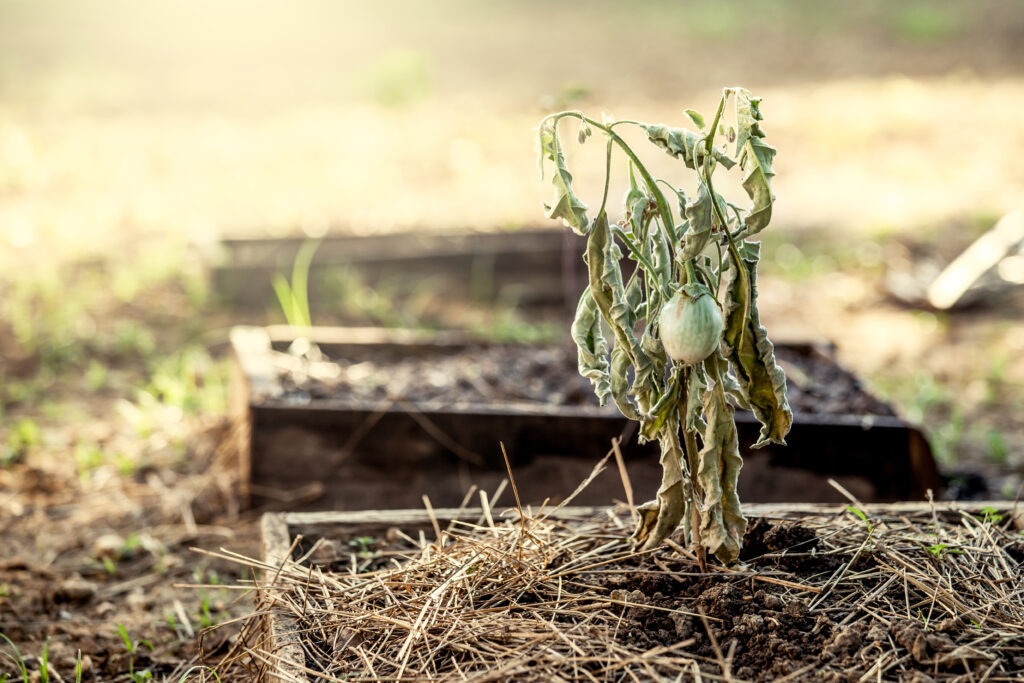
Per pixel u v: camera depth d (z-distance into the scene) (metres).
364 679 1.75
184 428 4.32
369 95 12.90
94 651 2.67
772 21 18.70
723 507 1.95
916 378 5.13
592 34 18.53
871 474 3.19
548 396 3.69
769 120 11.85
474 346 4.25
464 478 3.28
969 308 6.28
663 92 13.47
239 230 7.36
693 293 1.77
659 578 1.98
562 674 1.71
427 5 22.09
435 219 7.93
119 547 3.28
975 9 18.70
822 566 2.04
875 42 16.72
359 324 5.66
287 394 3.49
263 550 2.35
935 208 8.41
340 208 8.36
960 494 3.66
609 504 3.24
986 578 1.99
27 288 6.14
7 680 2.52
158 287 6.23
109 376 5.02
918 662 1.72
